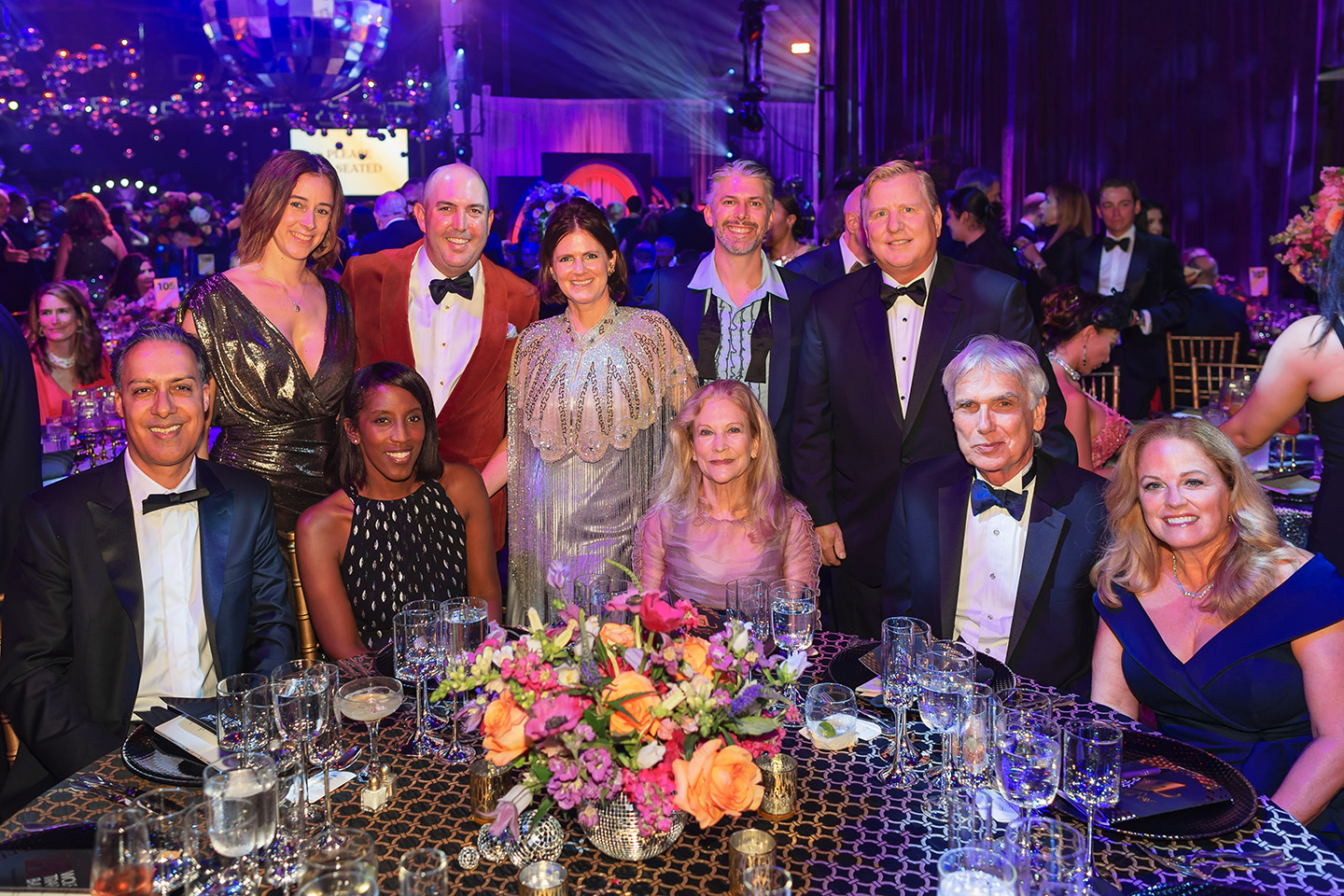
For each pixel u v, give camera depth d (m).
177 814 1.58
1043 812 1.82
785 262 5.05
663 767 1.60
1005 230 9.29
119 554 2.51
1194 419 2.35
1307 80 8.22
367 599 2.90
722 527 2.98
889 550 2.94
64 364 4.66
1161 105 9.02
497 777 1.79
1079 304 3.97
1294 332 3.10
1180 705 2.36
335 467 2.93
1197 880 1.62
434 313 3.62
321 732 1.79
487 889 1.61
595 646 1.67
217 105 15.22
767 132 17.84
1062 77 9.55
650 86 18.38
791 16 16.94
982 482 2.74
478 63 16.59
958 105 10.17
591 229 3.27
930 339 3.29
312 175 3.31
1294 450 4.22
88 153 16.64
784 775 1.80
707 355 3.65
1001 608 2.77
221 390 3.33
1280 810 1.83
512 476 3.49
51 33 15.38
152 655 2.61
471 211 3.46
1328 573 2.25
